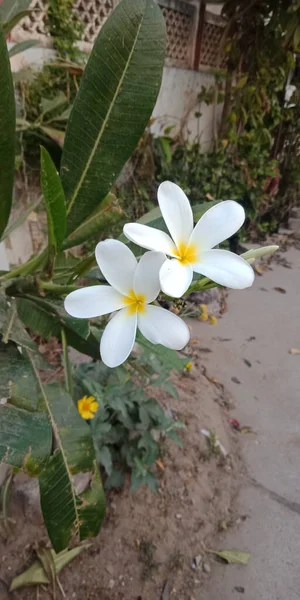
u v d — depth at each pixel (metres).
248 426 0.90
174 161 1.36
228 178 1.52
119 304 0.21
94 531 0.32
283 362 1.10
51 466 0.31
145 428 0.67
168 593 0.60
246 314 1.30
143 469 0.66
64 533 0.31
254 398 0.97
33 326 0.34
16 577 0.57
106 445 0.70
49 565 0.58
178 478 0.73
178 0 1.26
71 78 0.94
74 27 0.93
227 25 1.40
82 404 0.63
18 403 0.27
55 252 0.25
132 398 0.68
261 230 1.78
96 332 0.36
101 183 0.27
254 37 1.46
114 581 0.59
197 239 0.21
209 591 0.61
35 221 0.95
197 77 1.43
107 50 0.25
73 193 0.27
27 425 0.26
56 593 0.57
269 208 1.84
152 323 0.20
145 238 0.20
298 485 0.78
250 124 1.58
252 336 1.19
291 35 1.35
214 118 1.58
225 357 1.09
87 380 0.68
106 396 0.67
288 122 1.79
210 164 1.45
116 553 0.62
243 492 0.76
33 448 0.26
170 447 0.76
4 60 0.22
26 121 0.82
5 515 0.61
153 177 1.25
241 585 0.62
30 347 0.27
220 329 1.21
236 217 0.21
